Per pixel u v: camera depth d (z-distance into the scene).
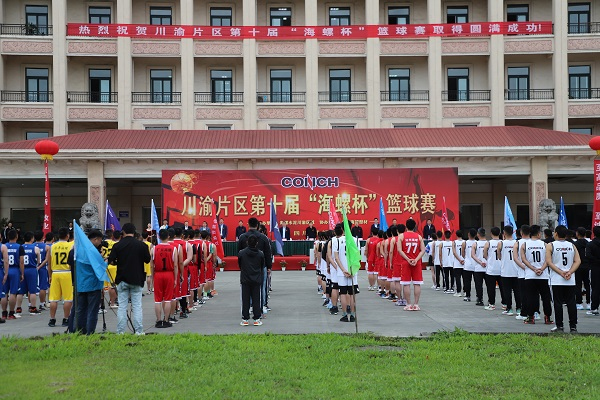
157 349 9.54
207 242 18.22
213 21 41.34
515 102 39.12
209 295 18.66
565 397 6.98
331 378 7.75
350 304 13.38
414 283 15.05
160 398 6.82
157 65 40.47
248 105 39.16
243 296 12.73
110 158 30.83
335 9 41.66
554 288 11.55
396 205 30.89
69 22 40.62
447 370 8.24
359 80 41.00
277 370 8.18
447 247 19.47
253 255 12.73
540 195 31.41
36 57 39.75
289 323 12.97
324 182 31.02
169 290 12.50
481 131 34.25
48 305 17.06
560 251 11.61
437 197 30.88
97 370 8.17
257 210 30.89
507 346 9.80
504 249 14.23
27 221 38.84
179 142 32.62
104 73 40.59
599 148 18.33
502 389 7.34
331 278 14.44
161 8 41.16
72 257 11.43
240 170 31.22
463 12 41.22
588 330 11.80
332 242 13.68
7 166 31.00
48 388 7.25
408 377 7.81
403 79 41.06
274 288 21.23
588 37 39.00
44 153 18.28
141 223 39.03
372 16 39.44
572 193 39.06
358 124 39.59
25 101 38.97
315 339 10.51
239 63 40.88
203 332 11.75
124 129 36.69
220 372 8.08
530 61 40.44
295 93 40.34
